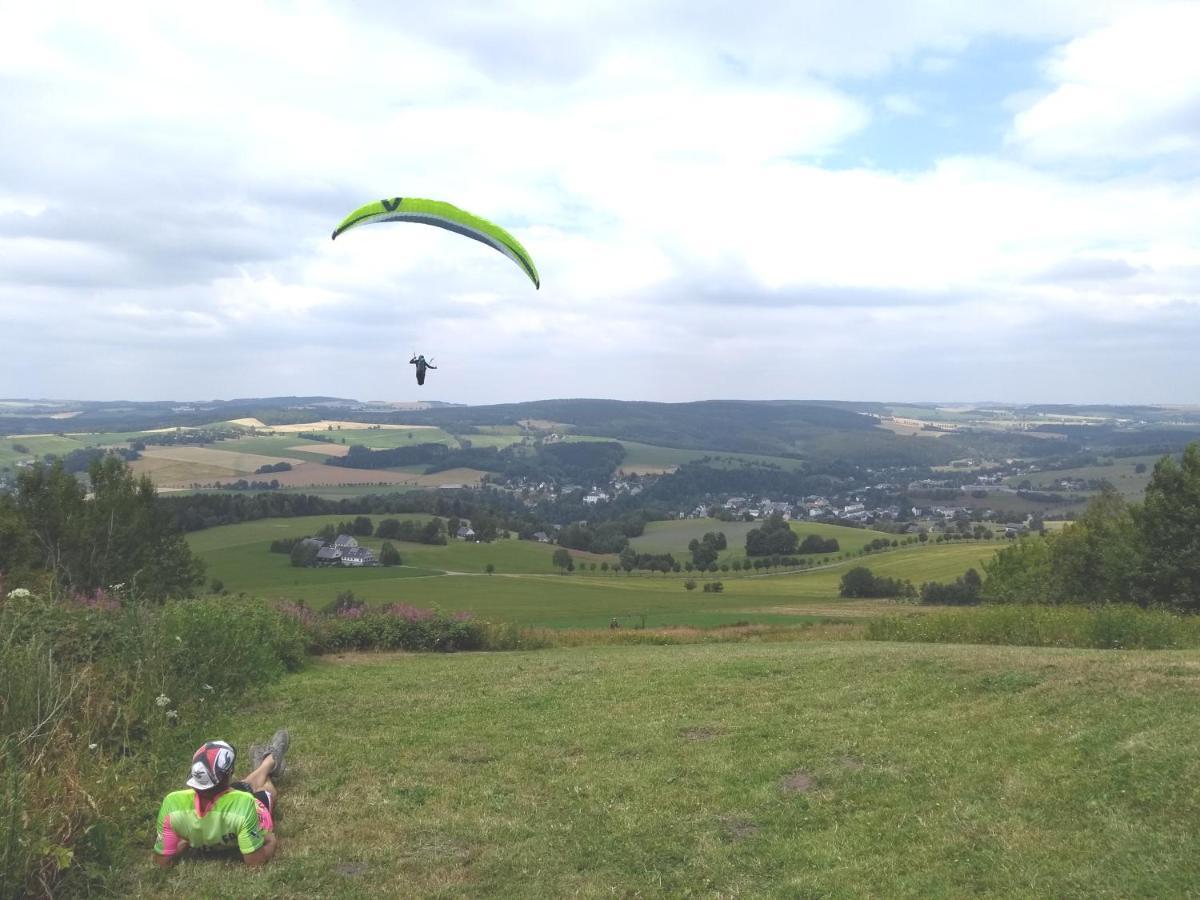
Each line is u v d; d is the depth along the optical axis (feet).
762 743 30.42
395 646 68.44
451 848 22.34
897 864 20.47
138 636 35.81
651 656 54.34
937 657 40.98
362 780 27.53
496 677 45.42
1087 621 61.36
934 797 24.17
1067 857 19.65
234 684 38.93
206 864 20.90
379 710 37.40
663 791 26.30
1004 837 21.01
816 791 25.73
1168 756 23.68
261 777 24.53
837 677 39.55
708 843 22.45
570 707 37.37
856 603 222.07
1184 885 17.71
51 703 25.94
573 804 25.50
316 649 63.82
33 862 18.67
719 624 148.87
